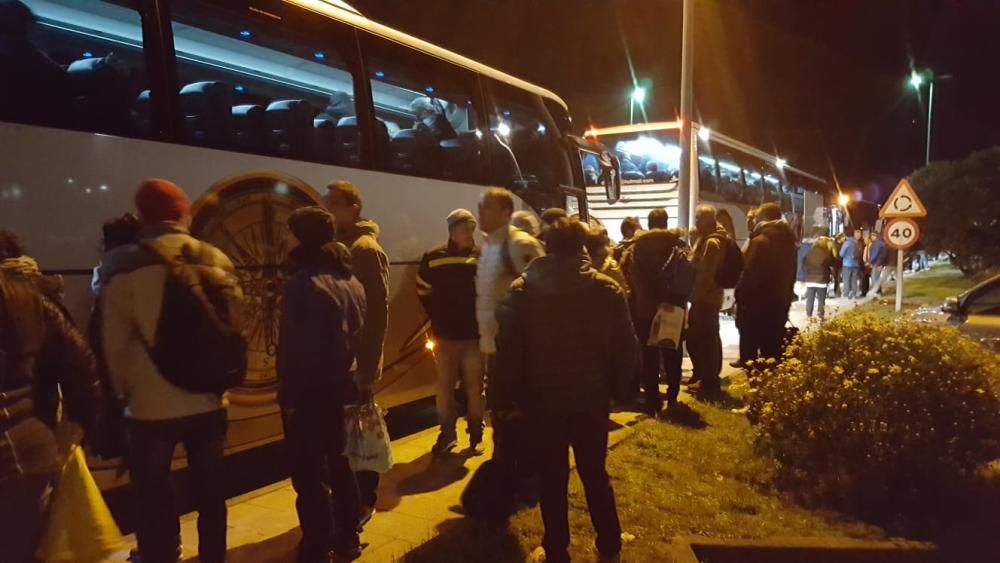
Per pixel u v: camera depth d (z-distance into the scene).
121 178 4.71
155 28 5.01
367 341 4.65
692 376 9.28
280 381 3.86
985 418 5.18
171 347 3.34
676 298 7.31
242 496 5.55
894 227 16.16
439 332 6.25
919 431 5.08
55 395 3.19
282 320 3.85
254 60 6.10
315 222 3.90
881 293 22.58
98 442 3.59
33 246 4.24
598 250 6.39
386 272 4.76
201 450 3.63
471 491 4.95
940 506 5.02
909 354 5.52
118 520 5.16
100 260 4.48
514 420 4.23
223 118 5.44
